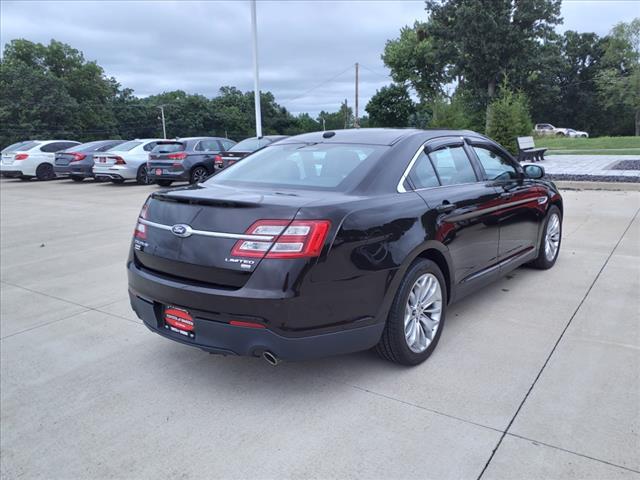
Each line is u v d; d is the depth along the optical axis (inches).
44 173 760.3
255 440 107.9
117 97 3548.2
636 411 113.4
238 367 141.6
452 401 119.6
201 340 118.1
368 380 131.0
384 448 103.3
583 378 128.3
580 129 2780.5
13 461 104.4
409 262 128.9
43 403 126.0
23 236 337.7
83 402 126.0
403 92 1963.6
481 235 162.7
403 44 1972.2
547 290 195.6
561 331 157.2
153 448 106.8
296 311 109.7
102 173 657.0
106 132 2918.3
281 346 111.0
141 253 131.6
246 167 158.4
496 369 134.2
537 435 105.8
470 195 157.6
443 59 1742.1
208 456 103.4
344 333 118.0
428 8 1740.9
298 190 131.6
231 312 111.3
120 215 415.8
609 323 162.6
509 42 1643.7
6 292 215.2
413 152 146.7
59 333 169.2
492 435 106.2
